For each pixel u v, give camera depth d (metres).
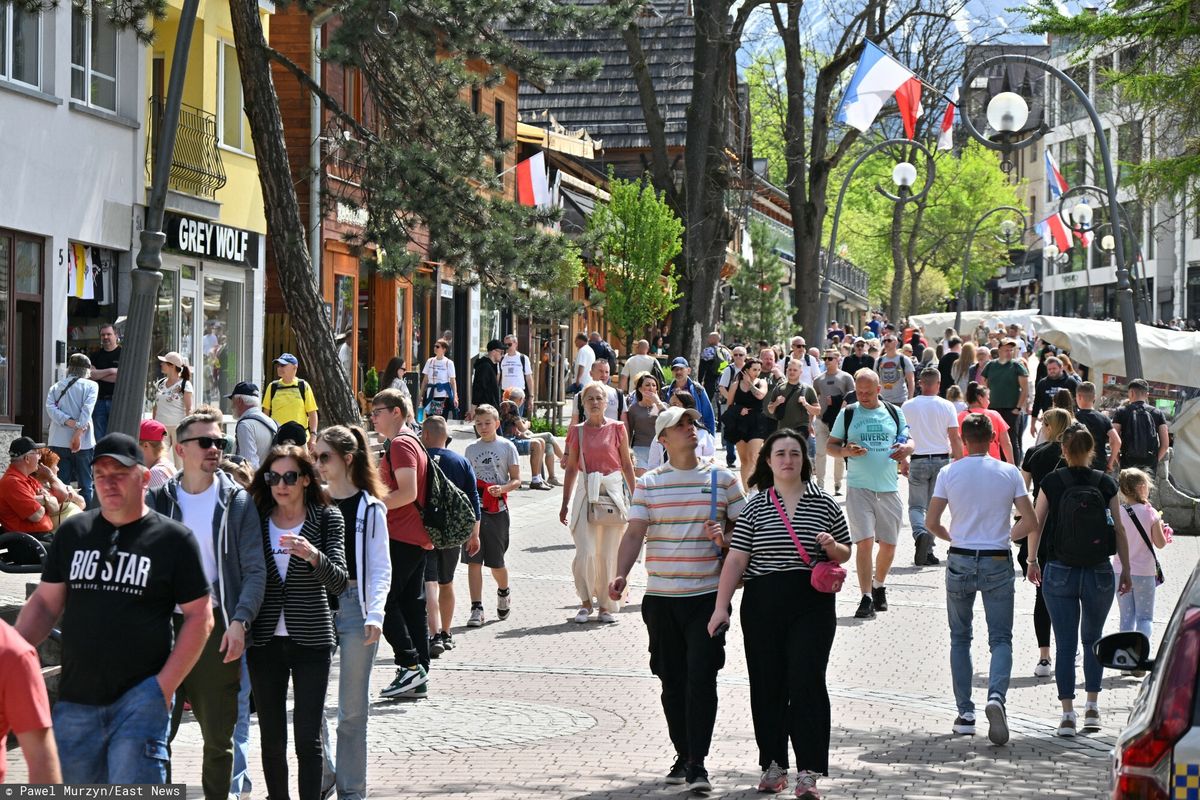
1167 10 45.94
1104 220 152.25
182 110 61.72
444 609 31.38
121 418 32.41
